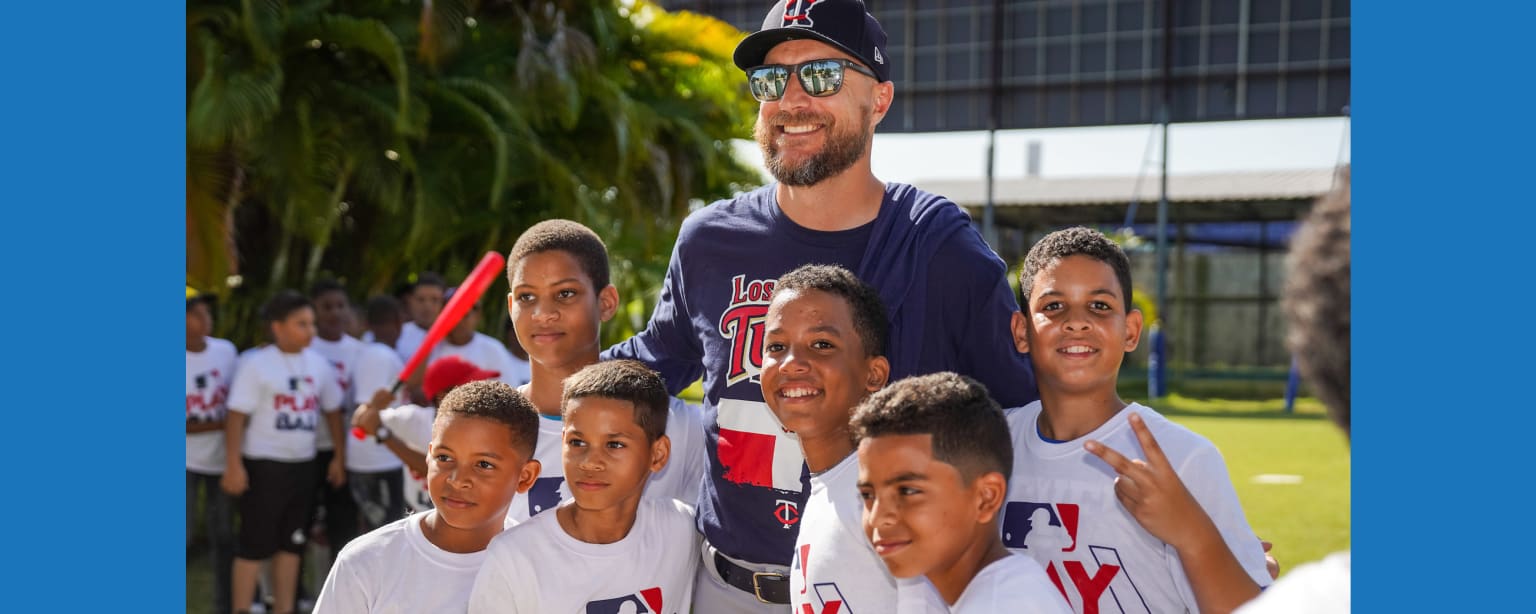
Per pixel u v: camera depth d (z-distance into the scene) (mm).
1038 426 1932
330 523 5160
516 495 2311
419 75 7082
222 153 6324
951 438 1545
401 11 7312
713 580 2174
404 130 6738
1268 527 6738
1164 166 20641
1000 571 1538
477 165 7855
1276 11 20719
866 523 1591
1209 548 1551
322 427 5117
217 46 6281
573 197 7598
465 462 2084
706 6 20297
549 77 7270
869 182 2092
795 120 2012
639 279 8977
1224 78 21047
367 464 4855
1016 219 25562
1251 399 20000
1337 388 844
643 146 7949
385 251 7664
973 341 2053
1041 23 21641
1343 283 831
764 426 2041
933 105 22016
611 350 2502
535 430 2188
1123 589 1779
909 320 2012
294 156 6645
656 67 8898
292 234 7520
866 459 1584
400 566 2123
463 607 2100
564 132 8156
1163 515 1553
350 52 7215
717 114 9000
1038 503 1857
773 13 2129
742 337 2086
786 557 2035
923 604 1633
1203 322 25031
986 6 21609
